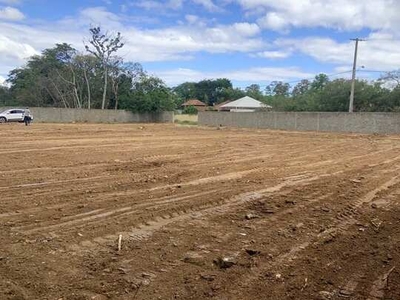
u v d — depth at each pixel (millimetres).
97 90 68312
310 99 56281
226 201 8258
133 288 4203
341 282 4512
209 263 4945
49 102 70750
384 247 5730
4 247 5289
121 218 6785
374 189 9922
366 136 32906
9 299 3908
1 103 78062
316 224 6789
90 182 9898
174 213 7223
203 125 53031
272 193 9117
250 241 5809
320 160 15781
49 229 6121
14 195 8297
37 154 15008
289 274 4684
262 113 47781
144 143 21297
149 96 62094
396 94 47688
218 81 127000
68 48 68125
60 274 4504
